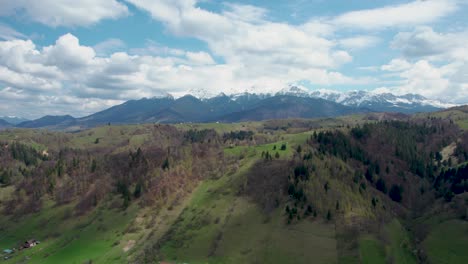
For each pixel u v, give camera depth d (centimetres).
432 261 17700
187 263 17975
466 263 16875
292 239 18075
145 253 19325
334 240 17538
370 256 16338
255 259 17250
